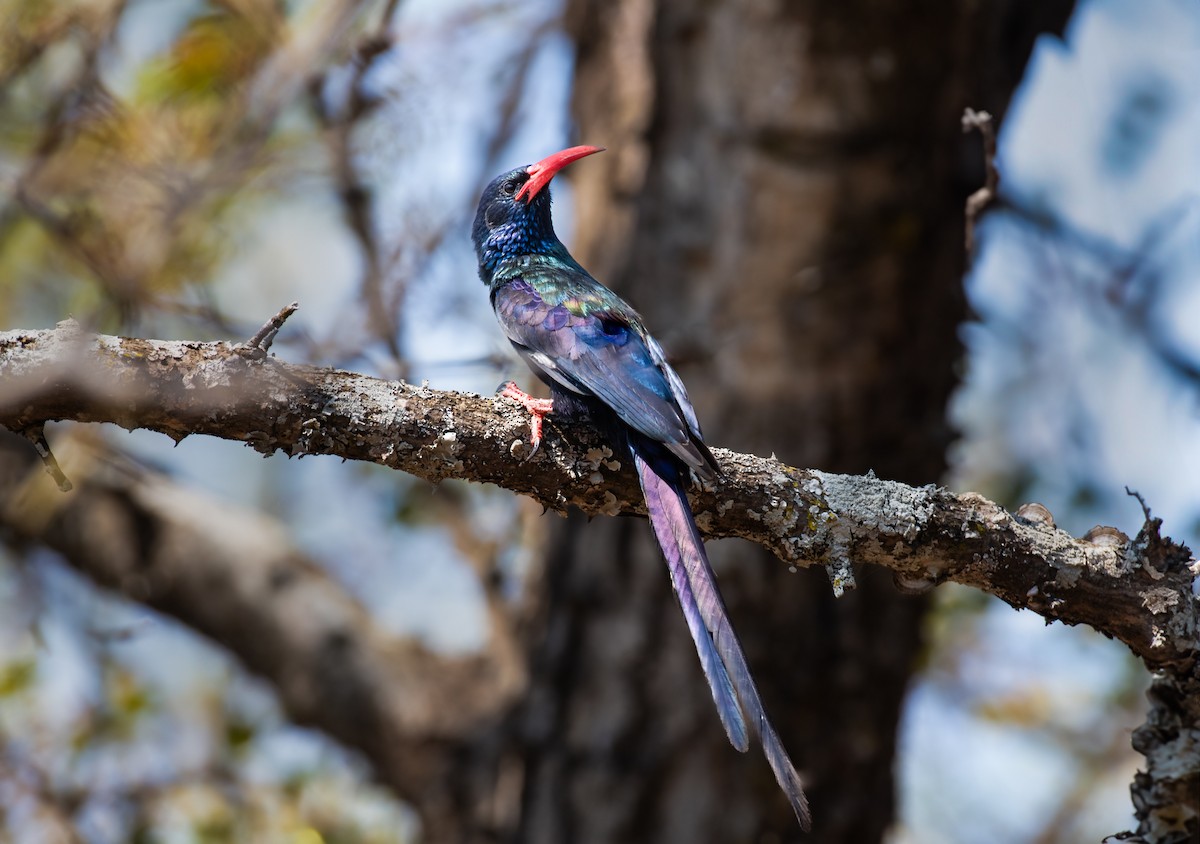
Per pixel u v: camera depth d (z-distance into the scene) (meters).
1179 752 7.73
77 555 12.80
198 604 12.67
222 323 11.63
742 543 11.63
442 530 13.94
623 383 8.12
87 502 12.79
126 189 11.65
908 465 12.12
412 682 12.35
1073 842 16.23
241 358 6.83
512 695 12.08
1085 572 7.50
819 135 11.84
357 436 7.09
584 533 12.01
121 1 12.02
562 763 11.74
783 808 11.66
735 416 11.84
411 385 7.31
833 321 11.84
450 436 7.25
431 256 12.30
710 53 12.18
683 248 12.05
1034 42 12.55
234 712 14.62
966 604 14.60
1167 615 7.46
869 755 11.91
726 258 11.96
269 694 14.88
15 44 11.93
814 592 11.70
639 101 12.48
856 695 11.84
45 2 11.99
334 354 11.77
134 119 11.88
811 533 7.52
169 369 6.74
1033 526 7.68
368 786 13.98
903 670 12.10
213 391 6.78
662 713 11.70
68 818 13.21
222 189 11.84
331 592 12.91
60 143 11.84
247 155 11.58
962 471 15.11
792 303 11.82
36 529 12.78
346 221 12.59
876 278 11.88
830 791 11.80
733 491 7.53
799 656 11.70
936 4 11.70
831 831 11.78
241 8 11.88
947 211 12.15
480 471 7.43
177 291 12.16
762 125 11.92
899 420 12.07
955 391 12.88
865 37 11.76
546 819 11.67
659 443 7.66
